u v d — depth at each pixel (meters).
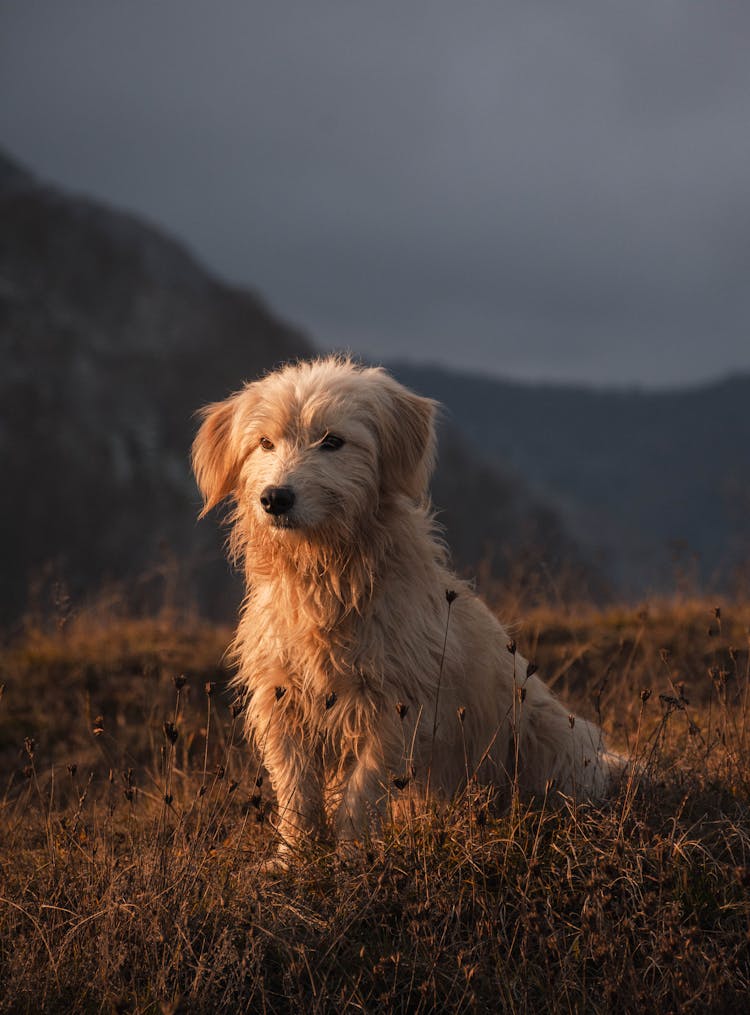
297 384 4.27
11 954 3.47
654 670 7.19
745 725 4.58
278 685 4.21
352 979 3.27
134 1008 3.18
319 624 4.05
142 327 91.94
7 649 8.60
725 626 8.13
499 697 4.45
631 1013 3.11
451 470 75.94
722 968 3.18
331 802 4.20
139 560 57.25
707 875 3.67
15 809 5.05
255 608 4.37
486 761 4.43
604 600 9.39
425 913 3.43
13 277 91.31
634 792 3.97
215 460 4.64
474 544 59.97
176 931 3.43
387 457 4.30
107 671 7.61
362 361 4.82
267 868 3.87
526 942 3.34
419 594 4.15
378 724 4.03
